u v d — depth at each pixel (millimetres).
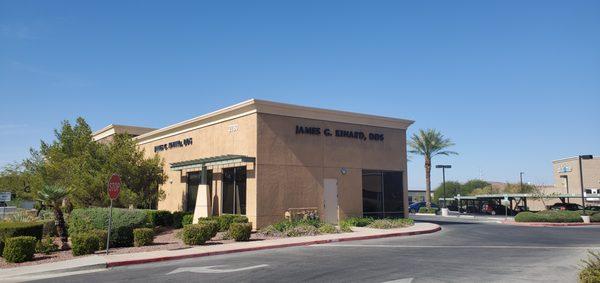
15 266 14211
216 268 13039
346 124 27734
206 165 26250
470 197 55688
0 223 19125
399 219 27516
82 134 29250
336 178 26797
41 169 29594
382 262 13578
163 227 27109
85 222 20312
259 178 23703
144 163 27000
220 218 23062
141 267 13828
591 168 59312
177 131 31531
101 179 24641
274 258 14859
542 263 13359
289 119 25266
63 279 12094
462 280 10727
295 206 24828
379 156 29062
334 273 11828
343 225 24094
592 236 22328
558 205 45469
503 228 27625
